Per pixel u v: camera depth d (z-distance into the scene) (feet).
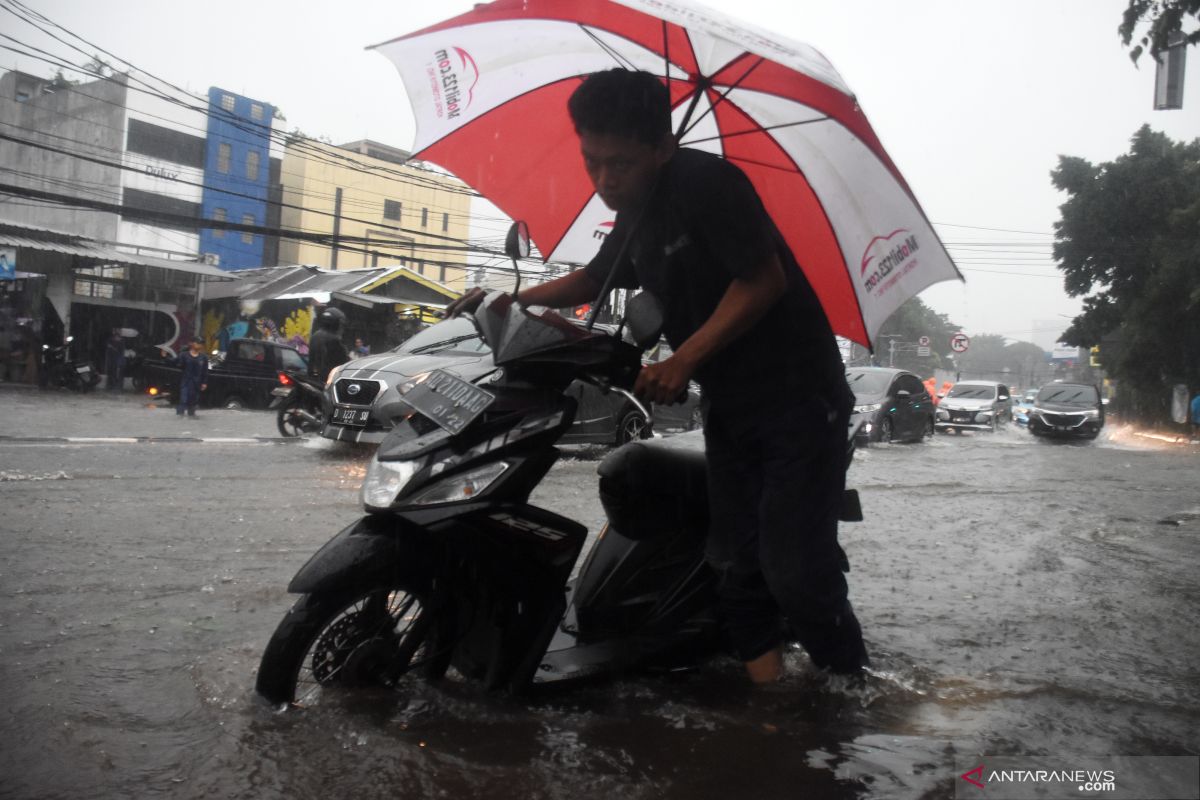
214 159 144.05
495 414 8.24
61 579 12.94
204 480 23.99
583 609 9.64
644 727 8.29
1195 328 99.19
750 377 8.54
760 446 8.72
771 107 8.87
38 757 7.25
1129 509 26.43
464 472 8.06
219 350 99.50
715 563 9.32
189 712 8.19
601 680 9.20
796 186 9.30
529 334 8.27
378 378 31.09
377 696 8.57
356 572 8.11
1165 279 96.68
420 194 174.91
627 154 7.98
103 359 93.91
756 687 9.45
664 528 9.96
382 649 8.57
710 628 9.91
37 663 9.45
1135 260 102.58
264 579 13.35
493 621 8.52
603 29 8.69
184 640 10.39
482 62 9.50
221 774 7.04
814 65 7.47
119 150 133.39
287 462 29.27
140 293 96.73
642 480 9.74
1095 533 21.22
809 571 8.61
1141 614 13.32
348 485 24.11
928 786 7.24
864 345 9.73
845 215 9.10
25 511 17.99
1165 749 8.13
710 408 8.95
